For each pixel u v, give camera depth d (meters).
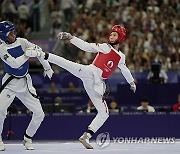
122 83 40.12
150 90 37.91
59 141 32.53
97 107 23.70
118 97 38.03
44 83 43.41
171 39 49.78
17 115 33.72
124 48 47.56
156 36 49.78
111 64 23.78
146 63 45.38
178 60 46.91
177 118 33.47
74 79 43.09
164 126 33.47
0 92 23.91
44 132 33.50
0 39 23.61
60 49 48.12
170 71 42.62
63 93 40.72
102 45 23.73
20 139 33.69
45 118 33.53
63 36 23.39
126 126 33.19
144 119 33.34
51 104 36.75
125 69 24.75
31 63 45.00
